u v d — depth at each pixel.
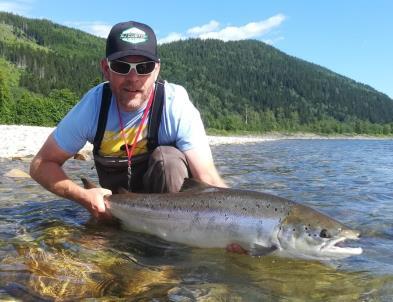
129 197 1.28
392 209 1.68
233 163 3.96
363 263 1.05
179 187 1.30
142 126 1.33
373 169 3.70
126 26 1.24
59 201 1.70
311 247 1.08
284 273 0.98
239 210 1.14
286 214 1.11
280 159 4.86
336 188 2.26
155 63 1.25
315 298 0.84
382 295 0.85
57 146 1.33
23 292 0.83
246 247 1.12
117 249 1.11
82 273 0.94
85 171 2.78
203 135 1.37
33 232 1.24
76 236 1.21
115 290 0.86
